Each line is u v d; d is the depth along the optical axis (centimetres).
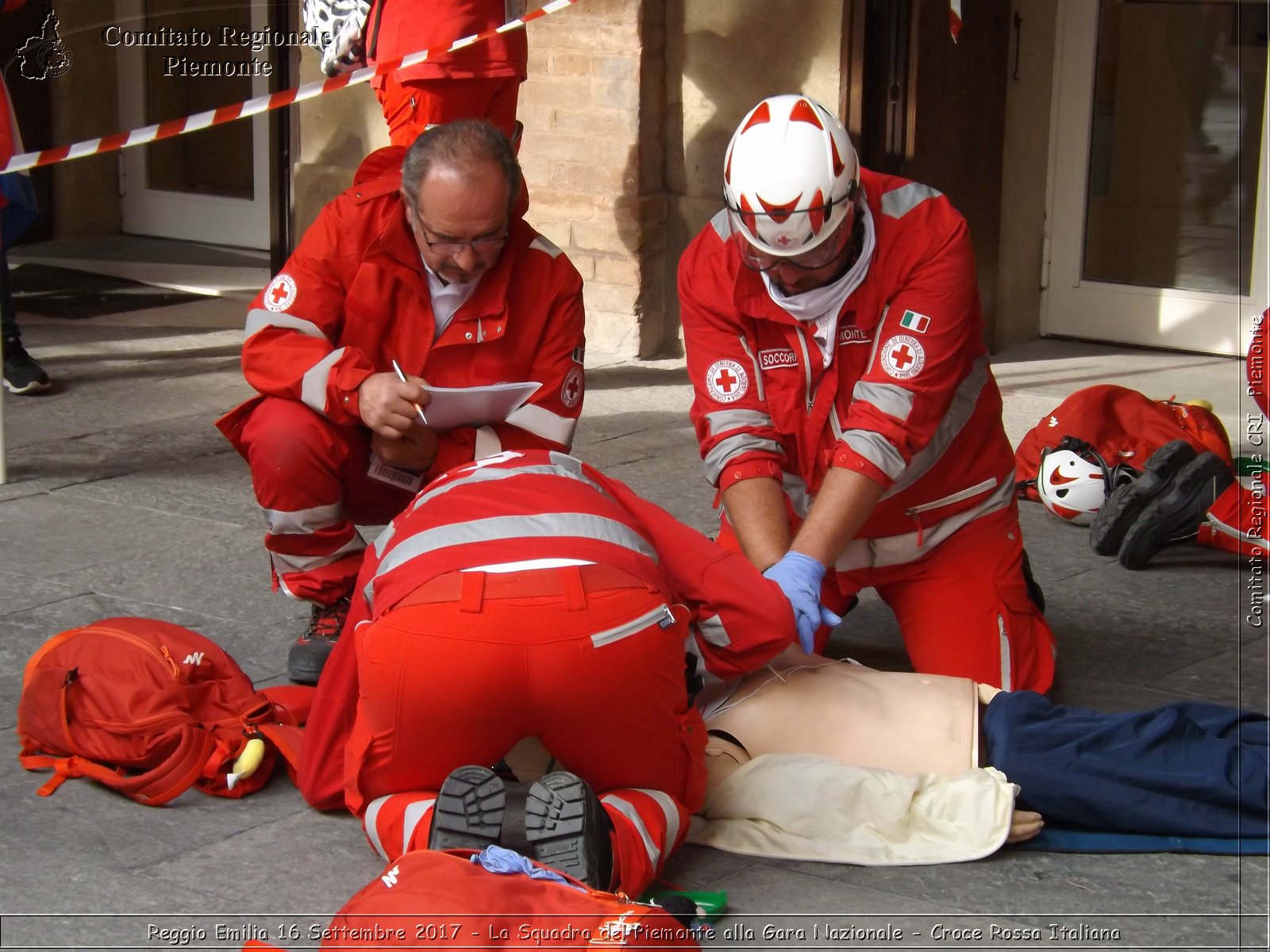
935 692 341
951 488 384
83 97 1030
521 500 301
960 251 357
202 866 311
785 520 363
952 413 380
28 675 355
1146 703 396
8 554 494
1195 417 575
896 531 385
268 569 486
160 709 343
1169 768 324
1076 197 806
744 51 750
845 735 336
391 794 304
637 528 314
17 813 330
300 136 870
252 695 355
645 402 704
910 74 721
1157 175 793
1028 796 323
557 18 769
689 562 321
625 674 285
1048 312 830
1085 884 307
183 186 1044
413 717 288
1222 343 788
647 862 287
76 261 980
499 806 276
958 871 310
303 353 385
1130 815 320
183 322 852
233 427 398
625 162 770
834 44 726
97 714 344
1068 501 539
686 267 375
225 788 341
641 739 295
